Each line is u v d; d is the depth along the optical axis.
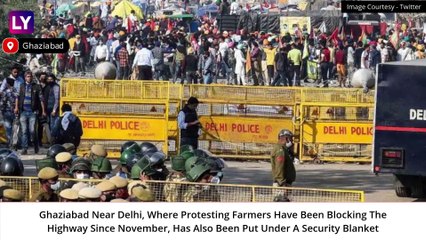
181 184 15.81
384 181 27.25
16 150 30.88
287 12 64.88
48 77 30.95
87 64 54.78
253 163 30.56
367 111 30.91
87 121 30.48
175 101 30.50
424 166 23.59
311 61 55.12
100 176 18.06
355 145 30.95
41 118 30.88
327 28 63.66
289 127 30.94
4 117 30.92
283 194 15.59
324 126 30.92
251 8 78.69
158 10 80.31
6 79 30.94
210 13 78.44
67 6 73.50
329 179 27.47
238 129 30.91
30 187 15.90
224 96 30.88
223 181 26.20
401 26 65.31
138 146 19.94
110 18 70.44
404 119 23.66
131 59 51.56
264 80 53.59
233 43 53.28
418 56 56.19
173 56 52.12
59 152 19.92
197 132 28.22
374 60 55.00
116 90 30.50
